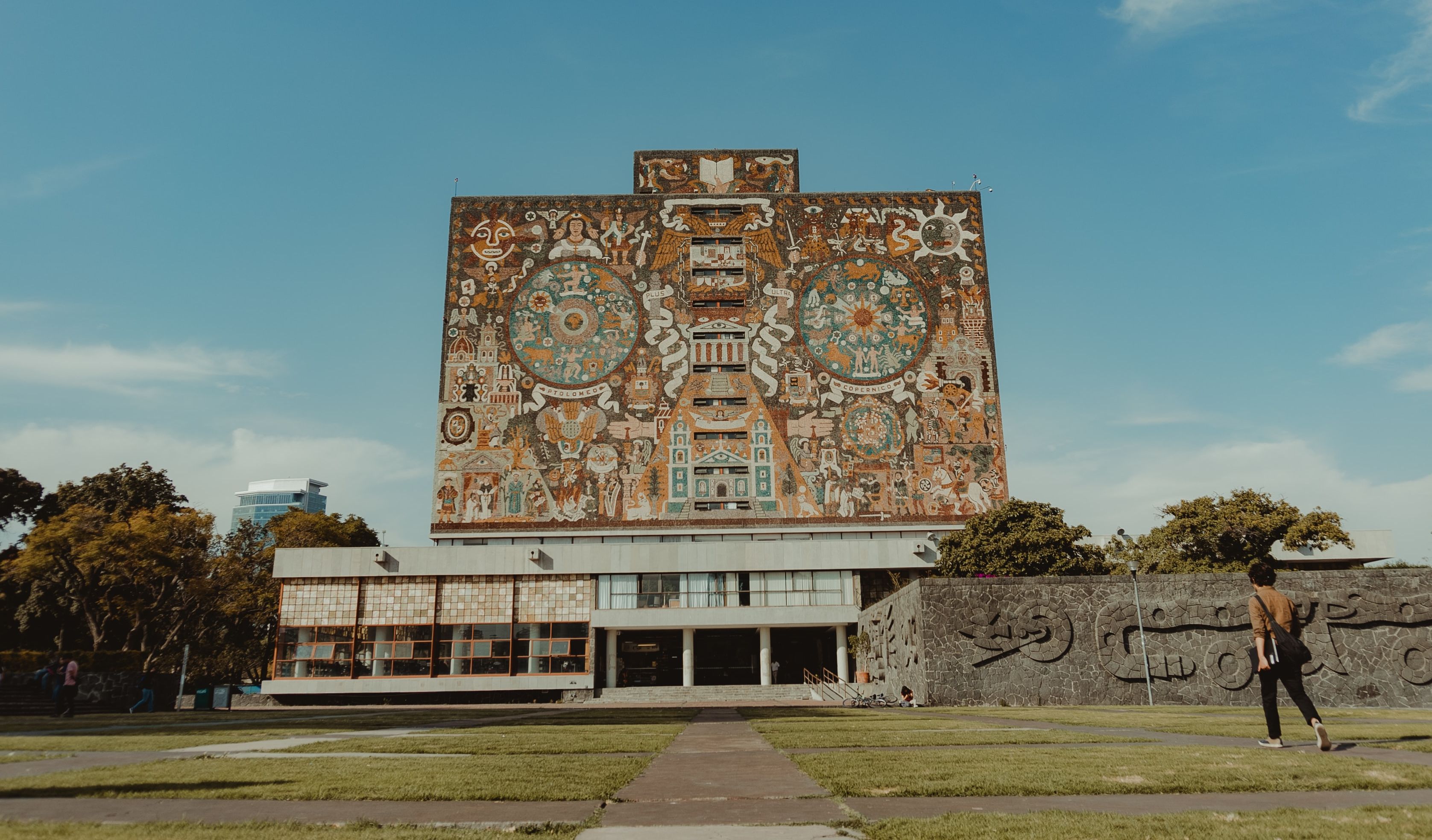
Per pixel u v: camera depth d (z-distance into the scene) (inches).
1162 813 266.1
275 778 373.1
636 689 2361.0
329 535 3201.3
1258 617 463.2
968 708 1307.8
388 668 2390.5
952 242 2906.0
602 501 2664.9
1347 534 1963.6
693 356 2787.9
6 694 1625.2
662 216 2918.3
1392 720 767.1
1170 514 2065.7
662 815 280.7
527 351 2783.0
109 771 400.5
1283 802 286.5
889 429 2731.3
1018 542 2066.9
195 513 2492.6
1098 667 1407.5
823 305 2839.6
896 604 1662.2
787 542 2482.8
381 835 242.4
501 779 370.3
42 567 2386.8
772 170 3006.9
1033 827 240.7
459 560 2459.4
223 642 3056.1
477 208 2906.0
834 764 416.2
